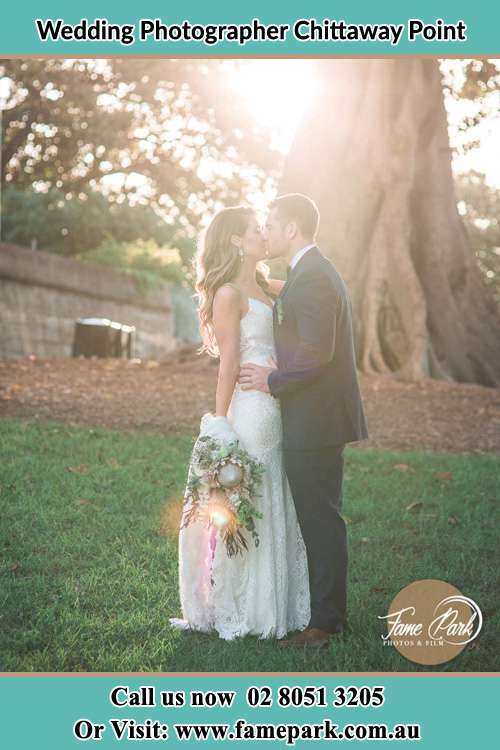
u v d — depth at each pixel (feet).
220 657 12.64
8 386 38.78
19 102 76.33
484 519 20.58
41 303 80.48
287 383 12.98
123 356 71.46
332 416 13.17
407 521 20.30
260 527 13.52
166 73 68.59
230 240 13.80
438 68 51.55
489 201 135.33
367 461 26.94
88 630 13.33
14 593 14.64
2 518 18.90
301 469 13.21
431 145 51.26
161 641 13.02
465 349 49.55
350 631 13.69
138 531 18.54
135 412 33.71
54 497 20.62
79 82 71.82
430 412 37.47
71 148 79.97
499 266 136.98
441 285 50.03
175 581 15.79
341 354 13.25
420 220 50.67
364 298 48.39
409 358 47.01
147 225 112.16
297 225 13.48
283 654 12.80
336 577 13.34
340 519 13.47
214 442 13.32
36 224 105.19
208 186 77.97
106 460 24.81
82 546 17.33
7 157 80.43
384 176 48.98
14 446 25.68
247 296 13.85
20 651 12.66
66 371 45.78
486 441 32.45
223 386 13.50
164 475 23.56
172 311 110.22
